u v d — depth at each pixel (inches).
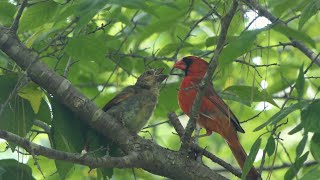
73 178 550.6
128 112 411.2
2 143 472.4
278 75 580.7
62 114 378.6
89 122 379.9
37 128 496.1
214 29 562.9
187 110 466.6
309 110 311.0
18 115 376.5
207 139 656.4
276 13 388.8
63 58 477.7
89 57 391.2
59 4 433.4
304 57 608.7
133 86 430.3
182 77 518.6
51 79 375.9
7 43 377.1
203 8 522.9
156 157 380.8
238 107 588.1
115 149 388.5
